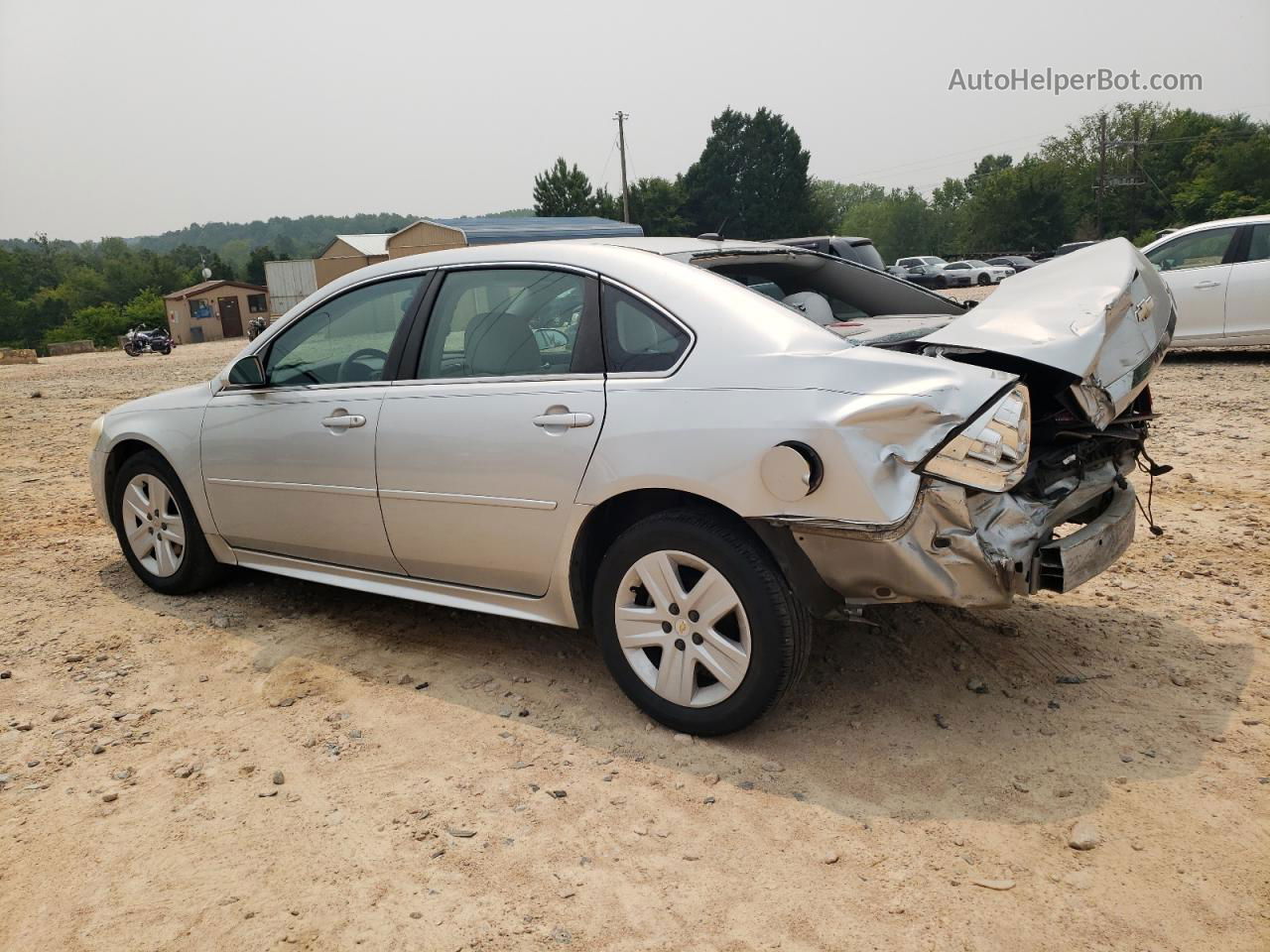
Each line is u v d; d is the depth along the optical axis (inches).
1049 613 161.5
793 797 110.9
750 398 112.3
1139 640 149.5
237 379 163.6
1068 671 139.6
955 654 146.7
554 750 124.1
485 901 95.4
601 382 124.9
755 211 3233.3
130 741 130.8
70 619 177.8
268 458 162.7
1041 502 117.8
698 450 114.1
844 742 122.8
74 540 234.5
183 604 184.2
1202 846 98.9
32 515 263.9
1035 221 3085.6
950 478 103.3
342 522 155.2
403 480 144.0
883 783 113.1
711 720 121.2
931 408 102.4
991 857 98.9
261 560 174.1
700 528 116.8
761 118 3203.7
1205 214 2837.1
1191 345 431.8
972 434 102.4
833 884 95.8
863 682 138.9
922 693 135.0
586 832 106.0
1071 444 125.8
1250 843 99.0
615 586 126.9
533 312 134.8
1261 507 215.9
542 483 128.5
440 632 165.9
